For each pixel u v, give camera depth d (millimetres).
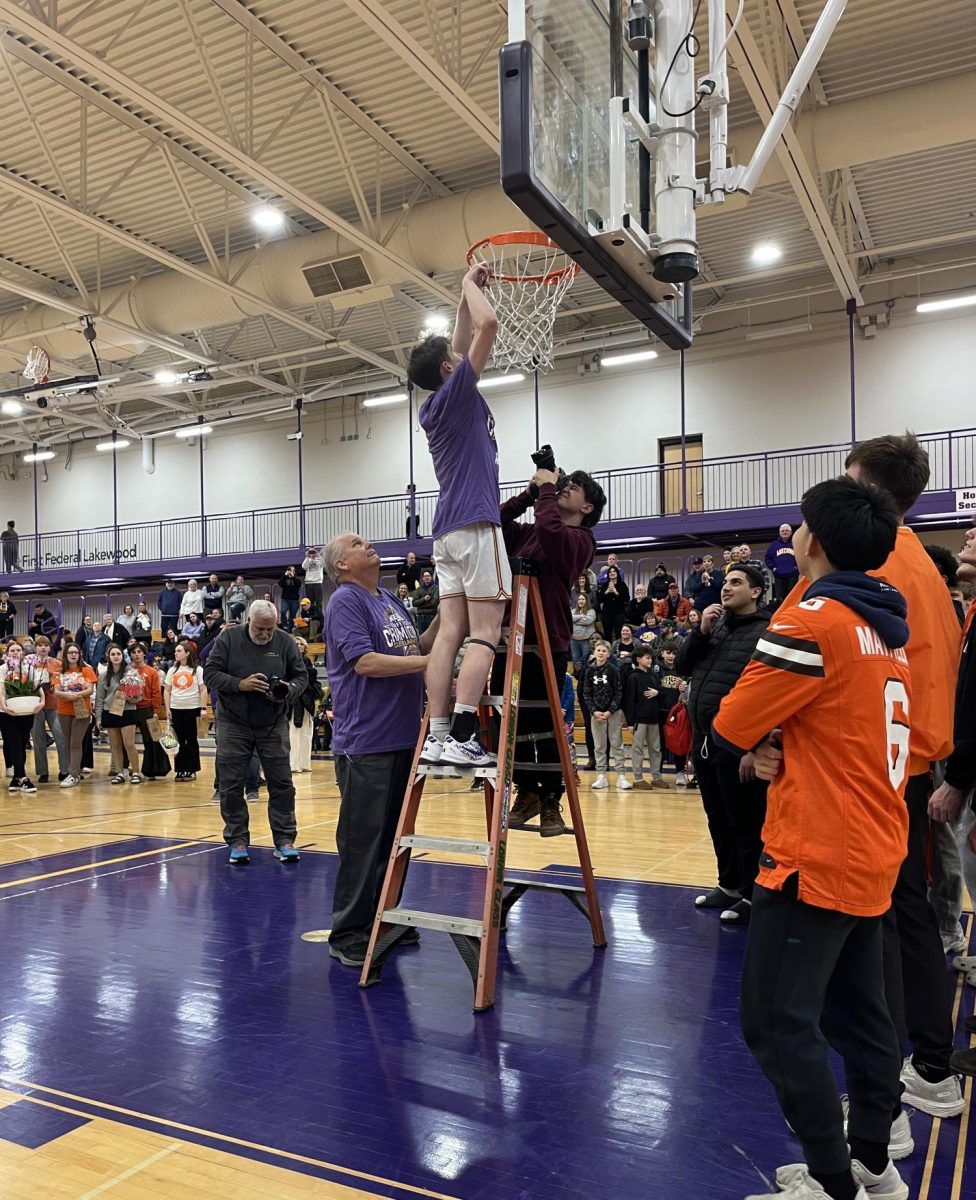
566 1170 2307
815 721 1932
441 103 11602
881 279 16516
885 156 11133
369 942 3838
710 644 4684
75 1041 3164
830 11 3094
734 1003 3436
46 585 25844
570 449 20688
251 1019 3346
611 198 2965
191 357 17531
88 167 12930
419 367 3584
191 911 4883
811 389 18438
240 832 6102
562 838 6832
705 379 19438
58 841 7031
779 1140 2445
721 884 4777
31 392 16078
